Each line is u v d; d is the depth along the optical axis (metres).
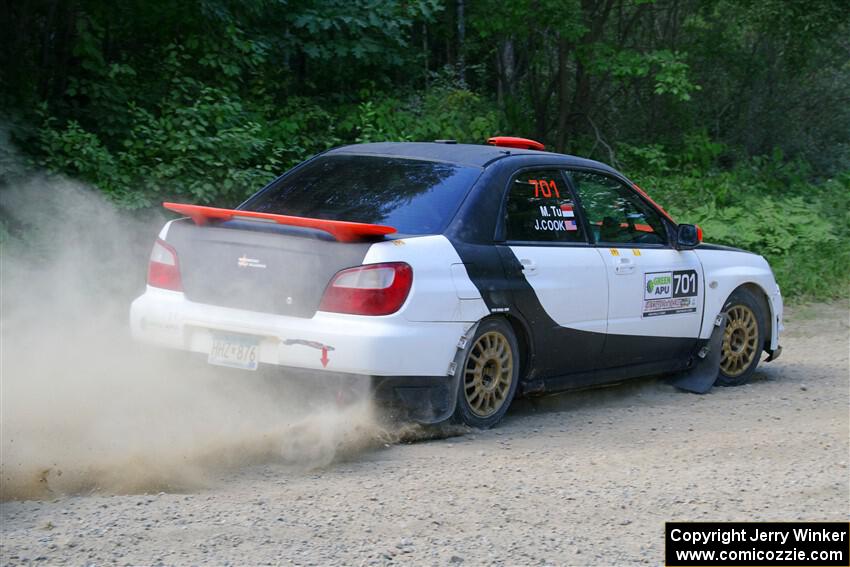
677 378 11.40
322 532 6.28
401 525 6.47
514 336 9.02
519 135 22.72
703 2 24.30
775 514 7.03
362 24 18.20
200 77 16.73
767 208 20.69
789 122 27.23
